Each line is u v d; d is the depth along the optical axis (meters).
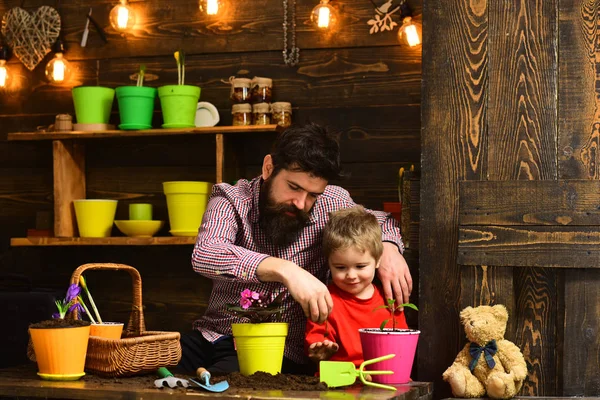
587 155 1.85
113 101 3.16
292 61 2.98
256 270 1.81
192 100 2.90
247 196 2.11
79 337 1.71
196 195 2.85
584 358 1.82
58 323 1.73
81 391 1.63
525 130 1.88
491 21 1.92
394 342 1.76
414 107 2.87
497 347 1.80
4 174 3.25
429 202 1.94
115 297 3.12
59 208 3.00
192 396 1.56
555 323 1.87
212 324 2.16
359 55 2.93
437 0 1.95
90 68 3.20
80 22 3.21
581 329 1.83
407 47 2.88
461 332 1.91
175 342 1.83
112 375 1.74
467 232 1.88
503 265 1.86
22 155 3.24
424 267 1.94
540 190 1.85
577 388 1.83
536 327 1.88
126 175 3.16
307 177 1.91
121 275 3.13
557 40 1.88
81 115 2.99
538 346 1.87
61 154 3.01
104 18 3.19
